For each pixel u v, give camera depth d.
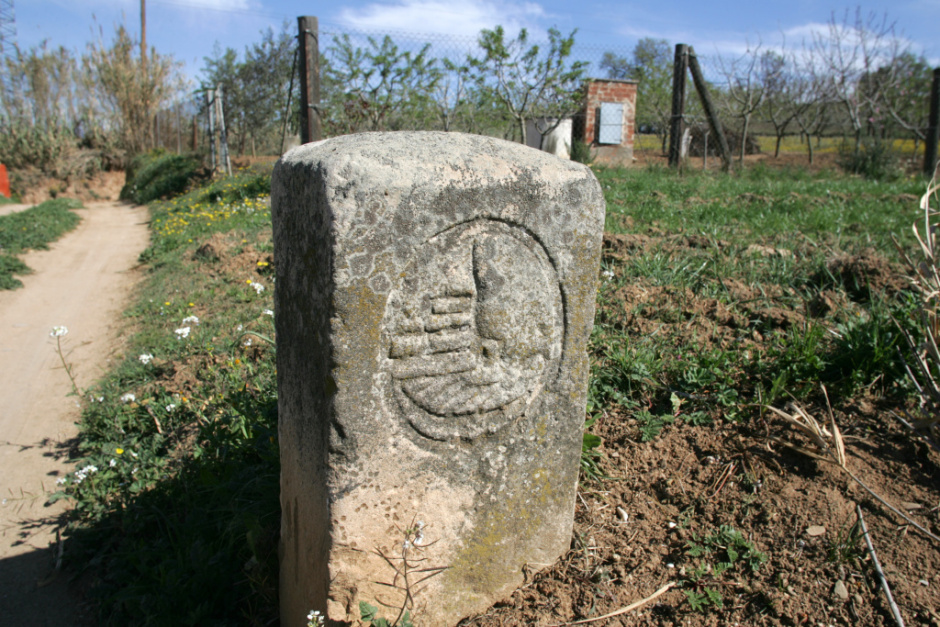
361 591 1.82
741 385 2.92
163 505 2.79
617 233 5.16
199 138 26.53
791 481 2.38
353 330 1.62
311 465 1.80
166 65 25.06
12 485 3.25
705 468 2.54
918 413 2.57
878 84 14.71
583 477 2.57
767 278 4.14
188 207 11.62
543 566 2.17
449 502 1.89
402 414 1.76
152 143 25.02
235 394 3.32
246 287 5.39
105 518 2.83
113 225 11.84
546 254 1.87
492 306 1.81
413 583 1.90
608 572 2.18
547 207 1.83
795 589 2.02
